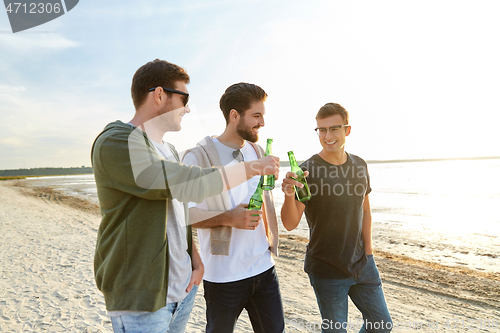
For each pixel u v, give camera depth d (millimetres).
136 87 1285
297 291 4195
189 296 1463
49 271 5234
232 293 1721
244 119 1769
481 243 6723
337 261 1973
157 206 1201
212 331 1737
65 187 32594
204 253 1778
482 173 39250
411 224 9070
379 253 6023
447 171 46688
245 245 1760
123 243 1168
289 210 1951
